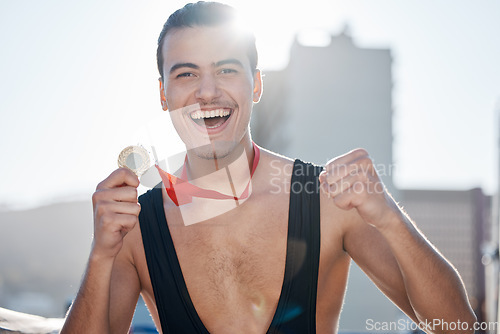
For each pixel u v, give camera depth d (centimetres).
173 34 181
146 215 187
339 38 4022
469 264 6150
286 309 174
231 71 180
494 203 1071
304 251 178
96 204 158
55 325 181
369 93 4000
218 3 184
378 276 177
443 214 6475
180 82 180
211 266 182
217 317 178
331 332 187
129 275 187
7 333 164
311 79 3984
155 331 509
